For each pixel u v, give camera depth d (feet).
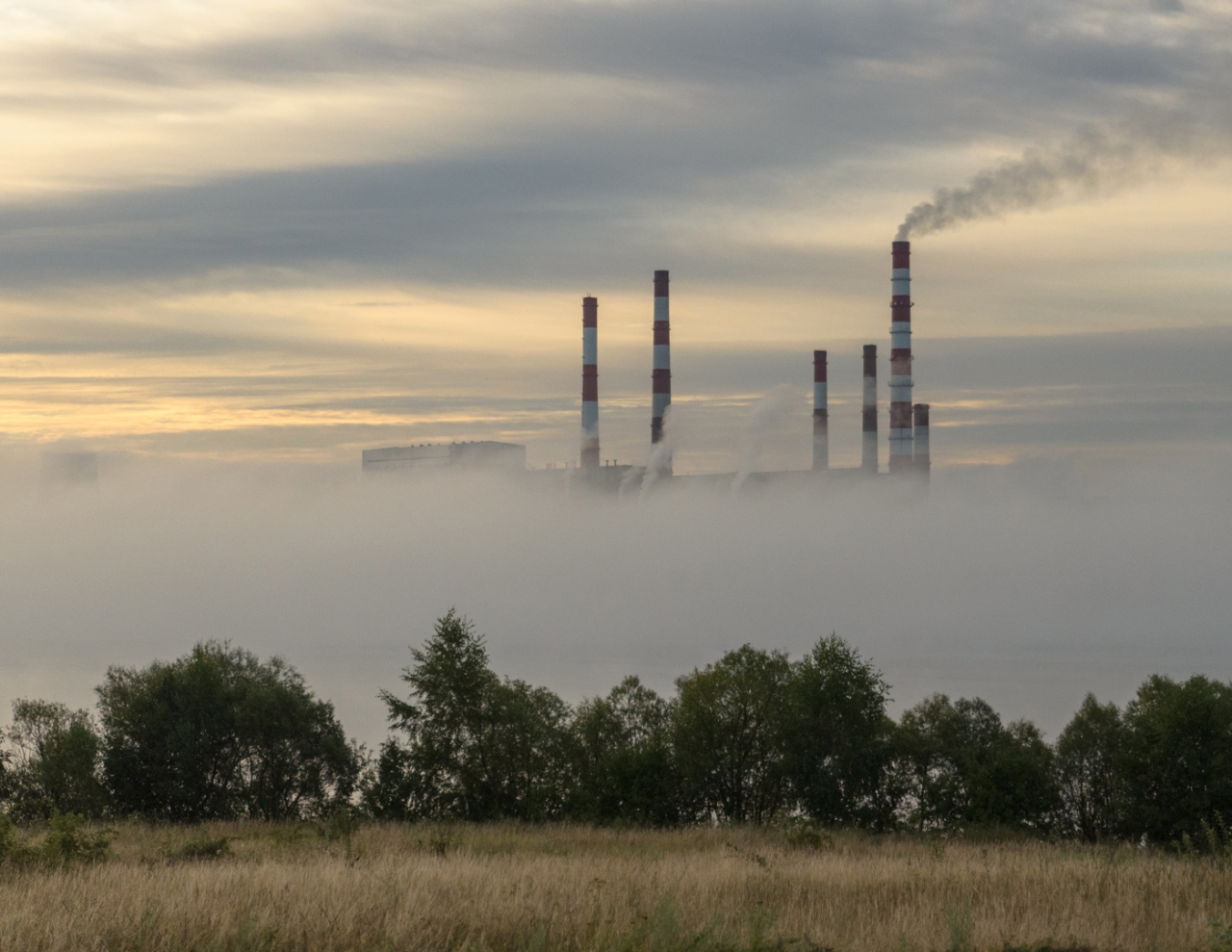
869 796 170.60
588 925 47.50
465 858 88.43
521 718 164.76
